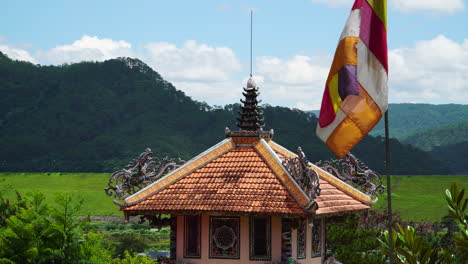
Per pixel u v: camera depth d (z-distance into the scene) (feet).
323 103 52.75
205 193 71.67
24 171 639.76
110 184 73.72
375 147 532.73
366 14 51.98
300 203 67.05
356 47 51.72
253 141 77.05
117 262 91.91
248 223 71.31
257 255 70.85
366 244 114.52
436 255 57.67
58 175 493.36
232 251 71.72
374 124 51.31
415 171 514.27
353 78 51.42
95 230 69.92
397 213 176.76
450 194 58.44
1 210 78.84
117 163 630.33
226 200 69.87
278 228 70.28
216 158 76.74
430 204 316.19
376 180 84.58
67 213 65.57
